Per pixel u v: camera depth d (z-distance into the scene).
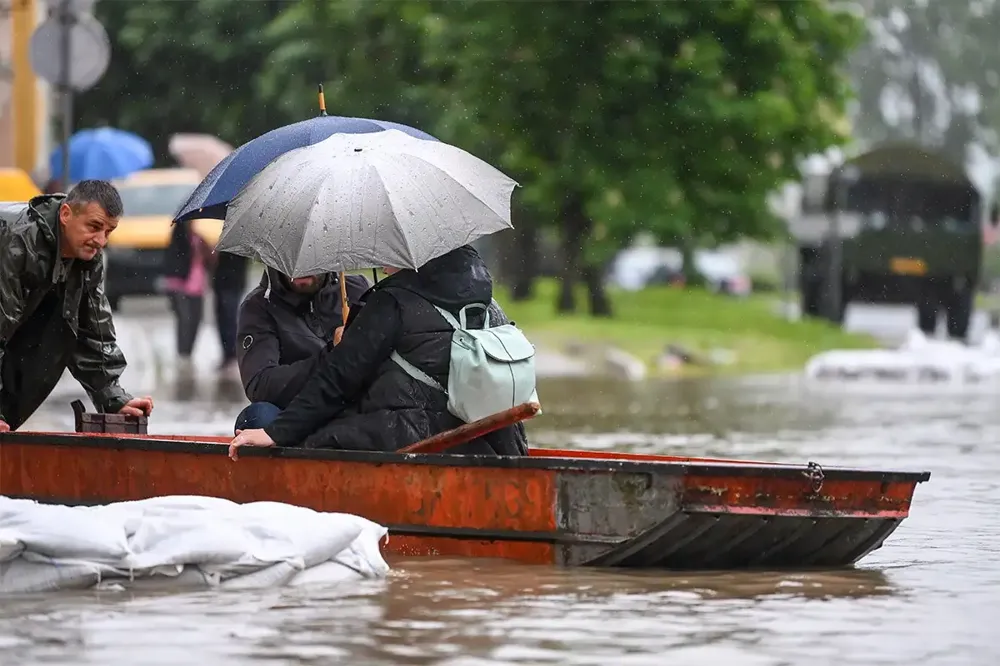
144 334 94.94
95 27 58.28
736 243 118.75
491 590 22.53
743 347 98.56
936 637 20.09
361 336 25.42
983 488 36.94
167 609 21.23
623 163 106.94
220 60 157.88
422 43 117.00
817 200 118.56
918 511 32.72
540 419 56.34
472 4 107.00
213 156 88.00
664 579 23.47
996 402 66.31
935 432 52.19
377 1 127.12
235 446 25.61
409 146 26.56
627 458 28.34
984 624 20.88
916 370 81.75
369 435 25.30
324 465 25.30
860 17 111.31
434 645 19.27
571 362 91.00
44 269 27.97
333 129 29.17
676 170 107.25
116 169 86.50
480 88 107.31
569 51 105.25
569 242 119.50
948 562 25.92
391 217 25.52
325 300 29.61
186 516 23.08
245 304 29.30
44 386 29.36
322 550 23.12
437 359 25.34
